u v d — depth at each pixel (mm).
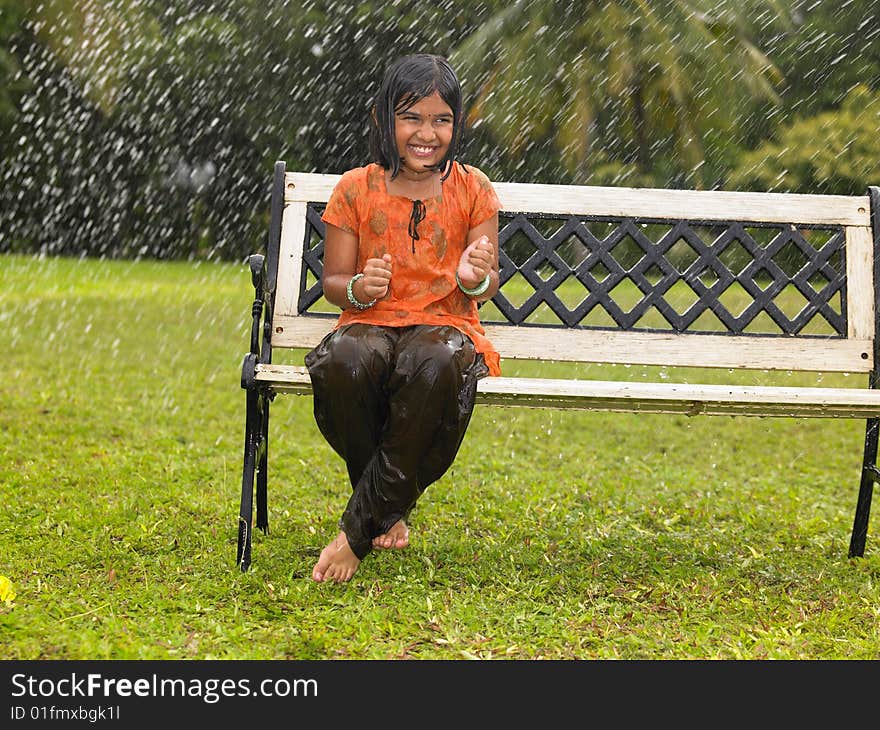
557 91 23125
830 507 5238
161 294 16312
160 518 4562
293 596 3617
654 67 23000
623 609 3611
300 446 6293
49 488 4980
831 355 4250
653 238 19609
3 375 8242
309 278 5152
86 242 26594
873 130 23750
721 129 23734
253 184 27781
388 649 3215
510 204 4344
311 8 26125
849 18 25344
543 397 3668
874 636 3408
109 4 24078
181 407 7320
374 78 26656
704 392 3637
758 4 23828
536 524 4707
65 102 25641
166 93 25562
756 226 4359
